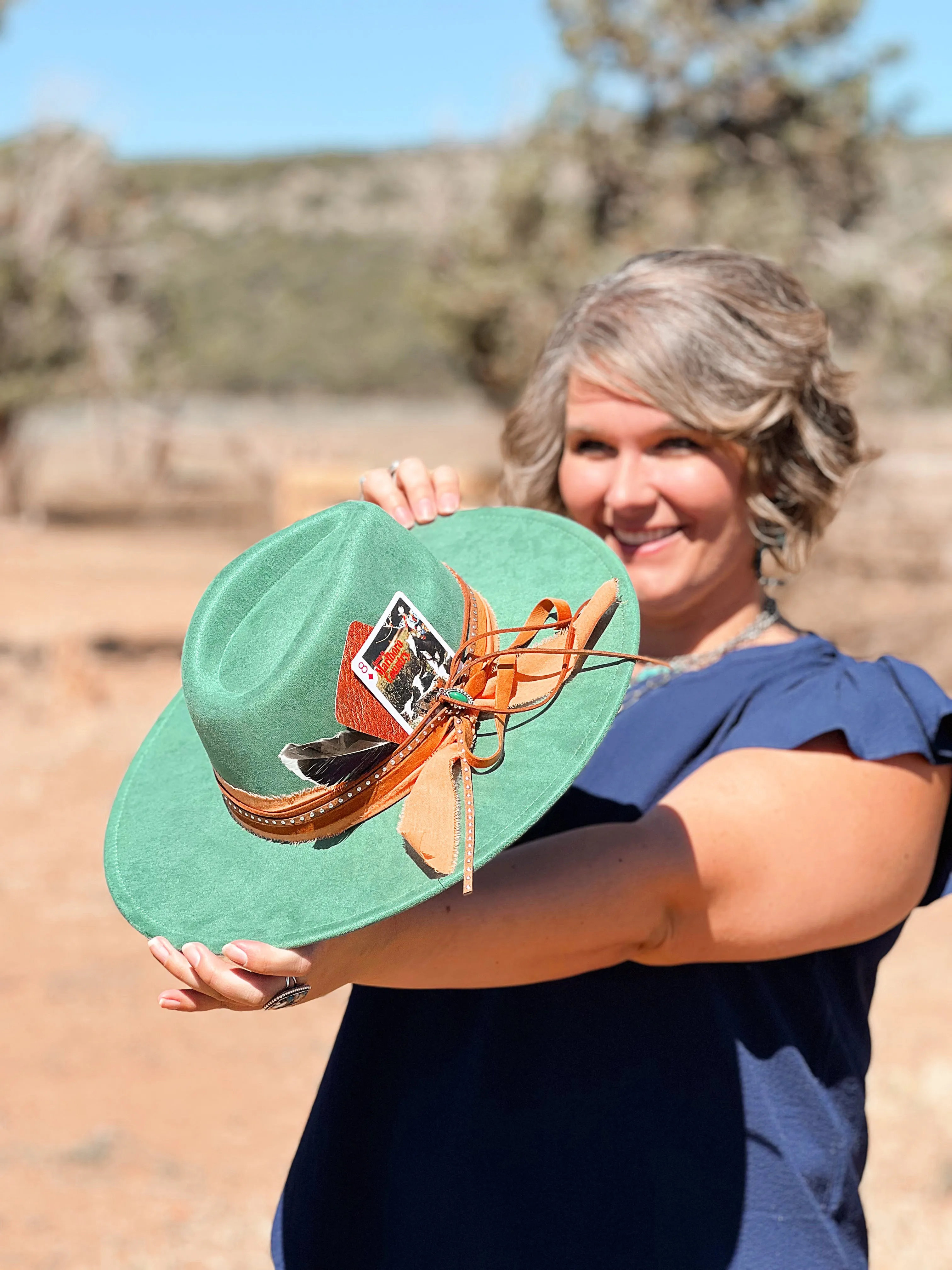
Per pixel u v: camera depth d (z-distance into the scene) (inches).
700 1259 55.0
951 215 652.7
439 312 706.8
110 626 665.6
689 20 649.6
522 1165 56.9
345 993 256.7
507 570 62.0
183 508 1263.5
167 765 58.4
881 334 607.2
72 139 1056.2
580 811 61.1
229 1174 187.8
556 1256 56.1
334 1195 62.7
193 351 1299.2
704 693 61.7
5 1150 191.3
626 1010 56.9
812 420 65.6
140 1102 208.1
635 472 64.9
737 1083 56.2
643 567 65.9
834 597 555.5
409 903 46.3
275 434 1170.6
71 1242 168.2
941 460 593.0
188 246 1424.7
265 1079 218.1
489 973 51.1
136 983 253.1
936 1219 172.9
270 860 50.6
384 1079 62.8
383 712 49.7
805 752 56.5
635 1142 56.0
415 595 51.7
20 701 481.4
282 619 51.3
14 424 1162.6
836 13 641.0
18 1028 232.8
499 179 679.7
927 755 56.2
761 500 65.3
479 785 50.8
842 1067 59.2
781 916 53.7
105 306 1114.1
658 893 52.0
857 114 663.8
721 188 655.8
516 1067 57.8
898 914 56.6
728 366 62.8
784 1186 55.9
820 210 677.3
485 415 872.9
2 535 1024.9
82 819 349.4
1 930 276.4
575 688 53.6
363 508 52.9
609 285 66.1
